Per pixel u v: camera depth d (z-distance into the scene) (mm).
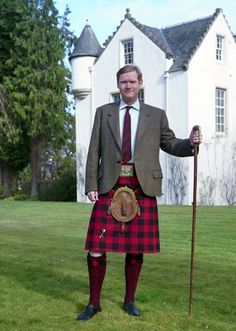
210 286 4641
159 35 22016
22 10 27734
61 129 29000
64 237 8359
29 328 3447
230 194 21078
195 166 3713
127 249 3717
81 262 5879
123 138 3795
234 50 21797
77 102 23531
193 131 3650
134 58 21391
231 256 6309
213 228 9555
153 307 3961
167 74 20266
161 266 5598
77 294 4363
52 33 28516
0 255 6406
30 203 19781
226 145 21156
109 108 3885
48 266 5629
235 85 21812
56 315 3768
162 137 3936
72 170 26766
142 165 3752
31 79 27688
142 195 3795
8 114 28359
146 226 3770
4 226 10289
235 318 3689
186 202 19562
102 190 3785
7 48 28641
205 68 20516
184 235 8508
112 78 22094
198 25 21266
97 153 3879
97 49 23047
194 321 3605
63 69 28438
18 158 30859
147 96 21000
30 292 4438
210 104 20672
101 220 3768
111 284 4715
